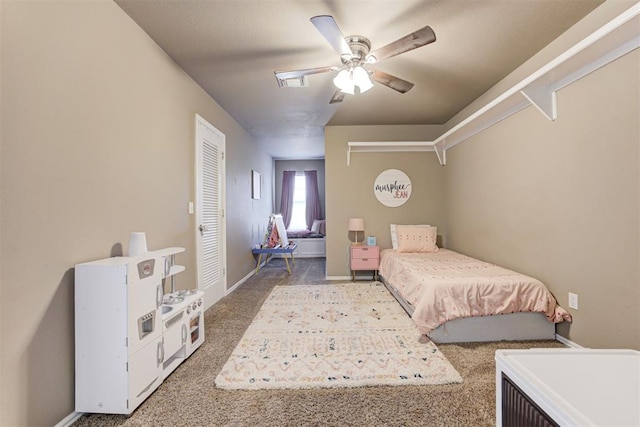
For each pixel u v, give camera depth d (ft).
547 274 7.68
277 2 6.00
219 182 11.68
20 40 4.05
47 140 4.44
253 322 8.92
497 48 7.81
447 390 5.47
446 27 6.89
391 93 10.79
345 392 5.44
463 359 6.56
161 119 7.61
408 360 6.49
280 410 4.96
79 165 5.01
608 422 3.05
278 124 14.69
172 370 6.10
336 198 14.84
